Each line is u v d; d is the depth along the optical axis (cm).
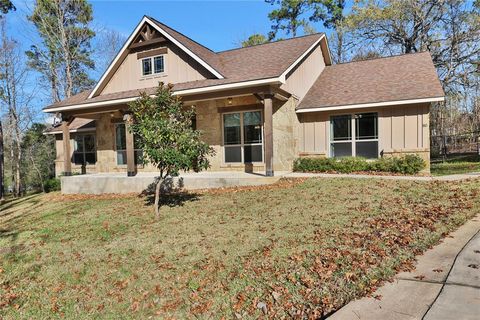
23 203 1348
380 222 593
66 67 2698
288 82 1277
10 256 650
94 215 918
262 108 1268
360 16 2261
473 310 304
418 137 1166
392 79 1334
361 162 1193
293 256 479
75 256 614
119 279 500
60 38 2642
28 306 466
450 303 319
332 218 646
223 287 431
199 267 496
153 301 431
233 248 547
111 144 1636
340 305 353
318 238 541
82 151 1947
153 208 920
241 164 1319
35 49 2720
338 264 438
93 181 1327
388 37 2294
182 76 1362
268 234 591
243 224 674
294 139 1309
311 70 1530
